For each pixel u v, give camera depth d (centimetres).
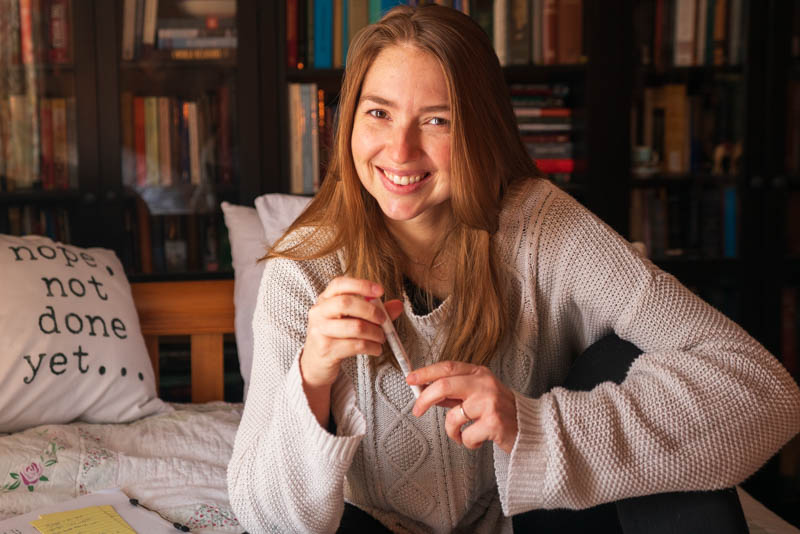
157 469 123
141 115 215
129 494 116
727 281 233
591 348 101
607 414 82
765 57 229
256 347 99
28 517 105
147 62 214
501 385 82
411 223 99
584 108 227
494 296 99
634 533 84
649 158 230
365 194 98
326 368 81
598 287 97
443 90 86
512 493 82
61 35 210
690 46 230
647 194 232
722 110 232
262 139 219
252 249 168
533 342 103
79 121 211
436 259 100
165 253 218
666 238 233
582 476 81
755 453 82
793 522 236
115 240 215
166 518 110
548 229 100
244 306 161
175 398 200
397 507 106
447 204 98
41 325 134
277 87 218
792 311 235
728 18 230
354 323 76
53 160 212
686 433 81
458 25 88
